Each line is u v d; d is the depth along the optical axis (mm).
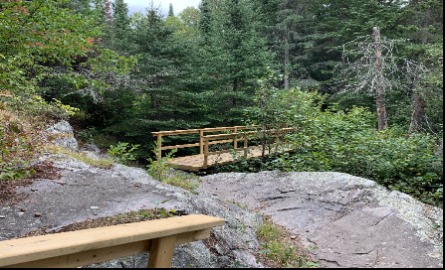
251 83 15445
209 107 15164
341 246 4434
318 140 7906
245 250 4078
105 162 5805
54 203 4191
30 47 7367
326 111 9430
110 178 5082
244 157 9016
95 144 13719
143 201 4340
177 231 2443
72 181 4871
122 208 4121
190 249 3576
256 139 9500
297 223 5176
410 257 4070
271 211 5656
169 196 4562
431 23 14156
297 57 19656
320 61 19797
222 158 9727
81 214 3955
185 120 14984
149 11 15422
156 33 15164
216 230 4105
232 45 15578
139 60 14672
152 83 14992
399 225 4727
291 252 4145
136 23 15812
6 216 3842
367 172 6961
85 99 14414
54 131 8055
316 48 19391
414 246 4281
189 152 15164
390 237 4512
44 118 8672
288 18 18656
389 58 14562
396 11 15391
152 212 4066
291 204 5758
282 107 9078
